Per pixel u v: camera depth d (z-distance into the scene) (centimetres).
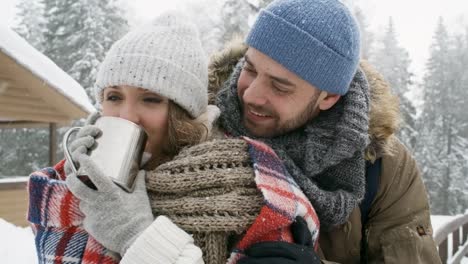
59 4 3041
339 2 182
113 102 146
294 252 125
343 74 175
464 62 4291
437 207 3534
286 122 175
